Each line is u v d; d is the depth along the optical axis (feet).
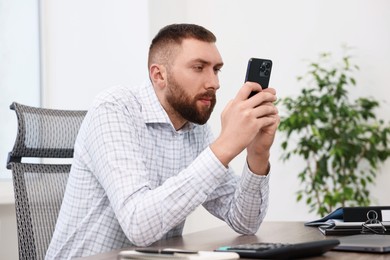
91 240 5.41
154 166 5.75
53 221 6.11
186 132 6.06
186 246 4.83
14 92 11.46
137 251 3.79
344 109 12.50
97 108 5.42
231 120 4.74
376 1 13.46
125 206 4.86
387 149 12.97
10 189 10.57
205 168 4.69
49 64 12.02
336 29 13.70
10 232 10.44
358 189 12.67
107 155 5.16
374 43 13.48
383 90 13.42
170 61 5.60
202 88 5.55
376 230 5.23
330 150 12.82
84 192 5.51
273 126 5.34
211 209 6.21
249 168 5.66
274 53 14.10
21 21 11.64
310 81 13.79
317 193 12.77
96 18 12.31
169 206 4.69
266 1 14.17
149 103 5.71
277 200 14.02
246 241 5.14
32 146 6.40
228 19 14.38
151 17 12.49
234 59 14.34
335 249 4.12
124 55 12.43
